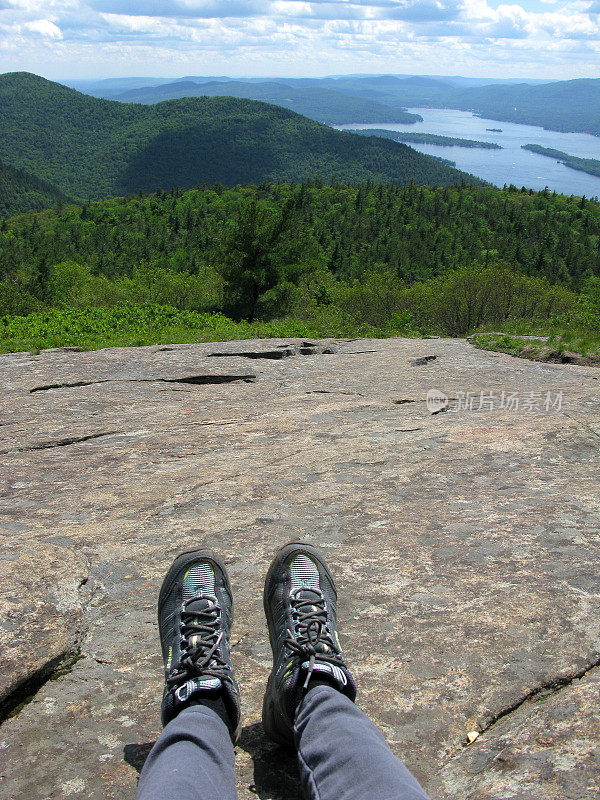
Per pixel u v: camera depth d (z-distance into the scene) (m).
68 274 44.94
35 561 2.71
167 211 185.38
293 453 5.21
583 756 1.59
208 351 10.59
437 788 1.61
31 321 15.55
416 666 2.12
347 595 2.63
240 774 1.65
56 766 1.71
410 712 1.90
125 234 158.12
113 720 1.90
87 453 5.41
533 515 3.51
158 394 7.82
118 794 1.60
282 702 1.52
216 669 1.58
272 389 8.22
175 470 4.82
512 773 1.59
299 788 1.60
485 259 124.25
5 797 1.60
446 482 4.28
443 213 184.38
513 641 2.23
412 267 121.56
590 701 1.82
